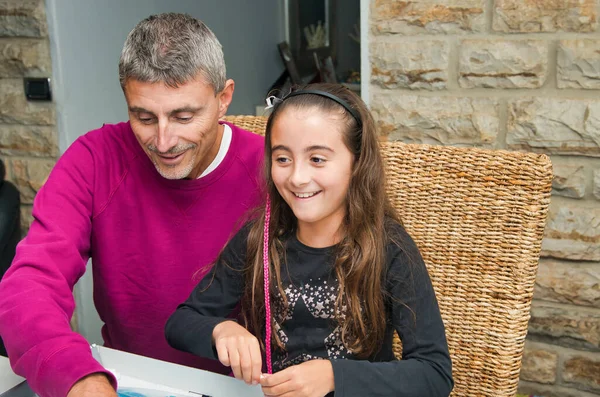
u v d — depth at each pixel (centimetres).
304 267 118
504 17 178
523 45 178
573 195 183
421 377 103
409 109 193
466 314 126
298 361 116
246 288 125
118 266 141
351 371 99
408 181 131
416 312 112
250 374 100
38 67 228
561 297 191
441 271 128
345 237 117
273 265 120
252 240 124
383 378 100
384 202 121
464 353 127
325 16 323
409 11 187
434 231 129
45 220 127
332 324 116
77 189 135
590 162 179
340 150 110
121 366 108
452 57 186
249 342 103
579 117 177
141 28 120
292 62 321
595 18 170
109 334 150
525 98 181
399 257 116
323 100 111
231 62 302
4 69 234
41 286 109
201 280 129
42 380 94
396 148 132
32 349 97
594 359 192
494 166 123
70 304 114
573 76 176
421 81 190
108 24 244
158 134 121
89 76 239
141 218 139
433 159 129
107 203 137
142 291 142
